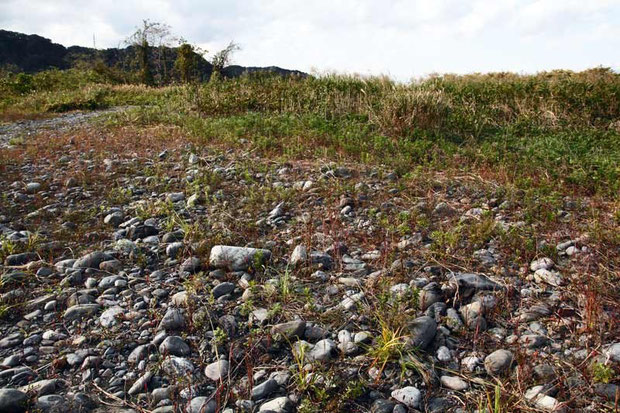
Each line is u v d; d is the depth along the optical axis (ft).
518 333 8.75
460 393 7.37
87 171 20.56
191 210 15.46
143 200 16.71
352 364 7.97
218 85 41.86
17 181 19.61
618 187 17.29
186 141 26.61
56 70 91.56
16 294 10.30
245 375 7.84
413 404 7.07
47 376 7.86
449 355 8.19
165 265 11.82
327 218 14.53
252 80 41.57
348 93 33.71
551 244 12.07
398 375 7.75
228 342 8.65
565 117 30.07
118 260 11.92
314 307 9.62
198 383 7.63
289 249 12.35
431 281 10.53
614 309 9.29
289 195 16.29
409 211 14.85
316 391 7.21
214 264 11.46
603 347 8.14
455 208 15.34
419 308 9.54
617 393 6.84
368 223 14.03
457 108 30.99
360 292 10.15
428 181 17.85
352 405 7.14
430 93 28.66
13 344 8.69
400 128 26.48
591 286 9.91
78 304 9.93
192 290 10.18
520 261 11.35
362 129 27.45
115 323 9.26
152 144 26.11
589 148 24.35
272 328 8.83
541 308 9.43
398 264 11.26
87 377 7.80
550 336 8.67
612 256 11.63
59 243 13.04
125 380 7.75
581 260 11.36
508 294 9.95
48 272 11.43
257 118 30.50
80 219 14.97
